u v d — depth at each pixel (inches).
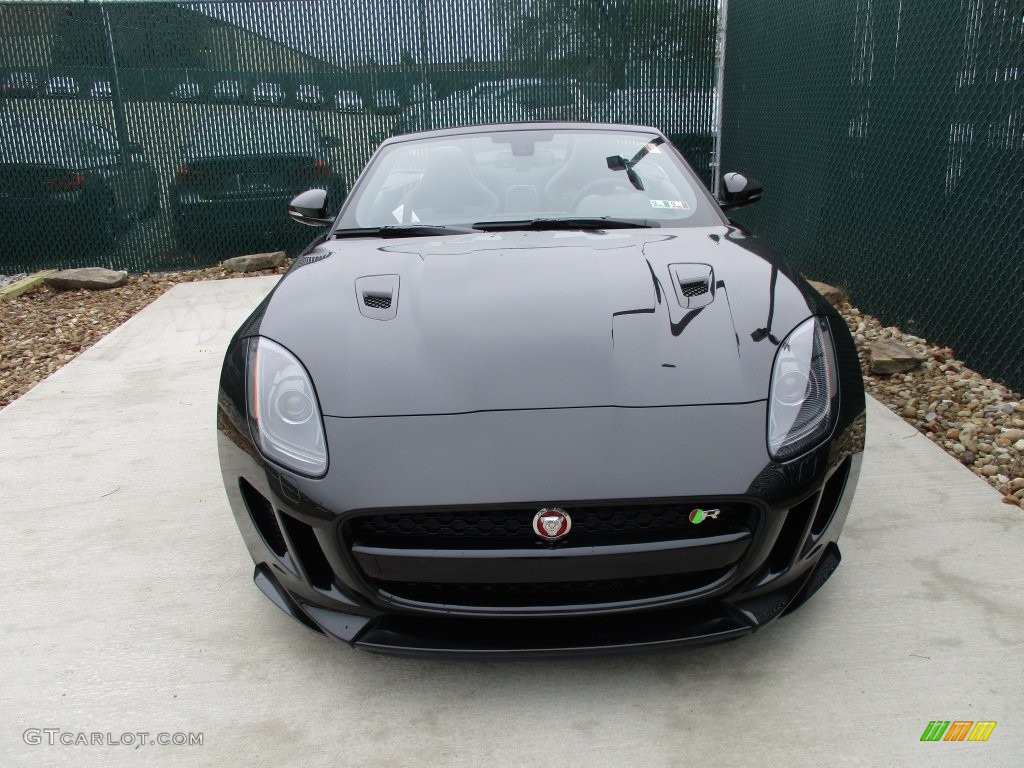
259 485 71.4
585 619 69.0
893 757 63.7
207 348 188.1
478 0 274.2
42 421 146.3
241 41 273.4
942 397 138.9
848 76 193.2
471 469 64.7
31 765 66.7
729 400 68.9
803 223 220.7
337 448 67.7
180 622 86.0
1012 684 71.0
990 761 62.9
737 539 66.1
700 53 279.7
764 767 63.5
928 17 160.9
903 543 94.0
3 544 103.3
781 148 233.1
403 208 113.5
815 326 78.1
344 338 76.6
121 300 247.4
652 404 68.1
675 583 69.1
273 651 80.8
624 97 282.7
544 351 72.6
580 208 110.4
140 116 275.3
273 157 281.7
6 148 272.5
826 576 76.9
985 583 85.7
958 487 107.1
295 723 70.8
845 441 72.2
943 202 157.5
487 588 68.8
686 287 82.1
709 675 74.2
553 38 277.7
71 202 278.5
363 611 71.2
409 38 276.1
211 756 67.3
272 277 266.7
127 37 269.9
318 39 274.7
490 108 282.5
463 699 73.0
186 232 284.7
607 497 63.2
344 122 281.1
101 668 78.9
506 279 85.0
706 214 109.3
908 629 78.9
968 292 150.9
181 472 123.2
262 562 78.1
